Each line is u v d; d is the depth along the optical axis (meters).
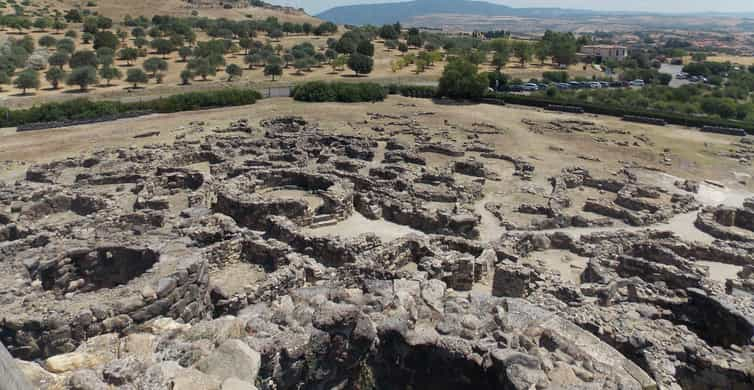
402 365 14.87
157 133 71.06
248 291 21.98
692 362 17.38
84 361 12.88
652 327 19.72
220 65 150.00
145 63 133.12
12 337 16.28
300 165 51.22
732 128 83.50
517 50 180.12
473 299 17.84
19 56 132.00
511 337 14.69
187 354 12.76
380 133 74.88
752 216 42.00
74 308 16.92
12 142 65.50
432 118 90.38
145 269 22.70
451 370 14.27
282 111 92.75
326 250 29.02
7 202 38.19
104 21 196.25
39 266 21.12
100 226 31.06
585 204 45.59
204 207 35.12
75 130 74.00
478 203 46.38
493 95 110.31
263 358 12.95
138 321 17.67
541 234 35.38
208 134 71.06
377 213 39.00
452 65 112.50
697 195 51.75
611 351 15.05
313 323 14.41
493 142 73.56
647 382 13.94
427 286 18.95
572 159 65.06
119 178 45.94
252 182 43.03
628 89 127.19
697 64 192.25
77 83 112.00
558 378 13.32
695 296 21.39
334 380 14.68
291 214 35.56
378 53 185.25
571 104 101.69
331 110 94.69
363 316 14.84
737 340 19.17
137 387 11.15
